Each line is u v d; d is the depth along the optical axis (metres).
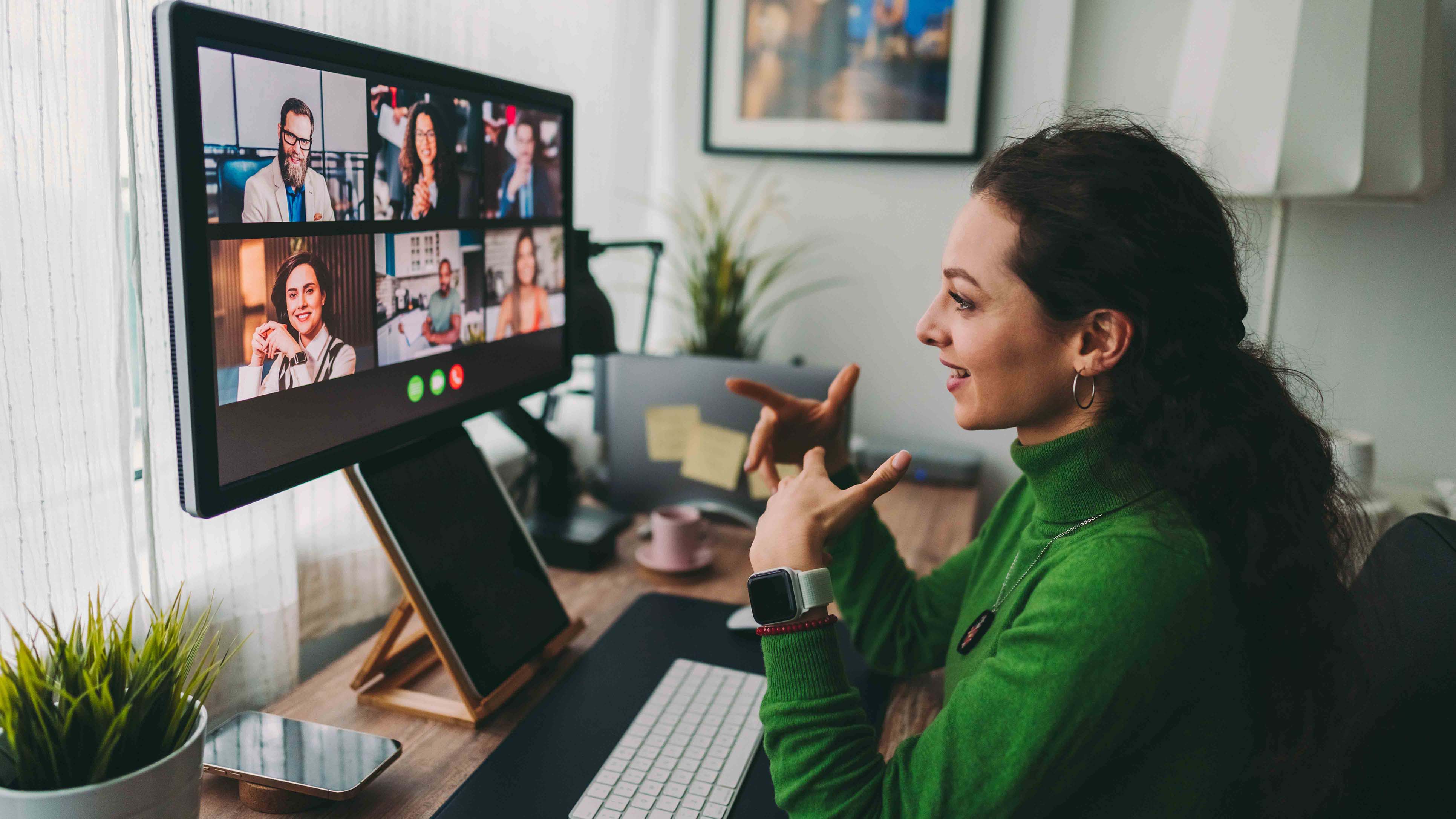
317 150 0.73
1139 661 0.56
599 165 1.90
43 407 0.80
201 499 0.65
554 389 1.59
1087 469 0.66
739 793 0.78
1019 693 0.58
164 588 0.93
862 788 0.63
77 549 0.84
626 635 1.07
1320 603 0.65
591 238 1.85
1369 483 1.55
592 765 0.81
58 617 0.83
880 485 0.74
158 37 0.59
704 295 1.99
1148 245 0.60
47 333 0.80
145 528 0.88
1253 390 0.64
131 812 0.57
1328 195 1.49
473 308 0.96
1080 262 0.60
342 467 0.79
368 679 0.92
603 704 0.92
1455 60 1.63
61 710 0.57
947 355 0.69
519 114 1.00
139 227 0.85
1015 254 0.62
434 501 0.91
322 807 0.75
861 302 2.05
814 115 1.98
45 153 0.78
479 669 0.88
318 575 1.17
